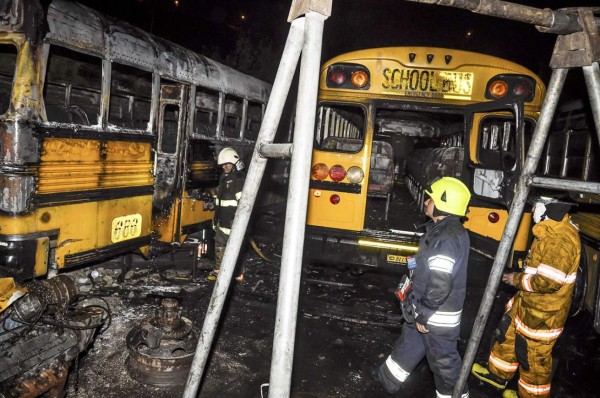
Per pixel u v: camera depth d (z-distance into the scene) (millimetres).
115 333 4035
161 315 3414
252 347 4039
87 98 5715
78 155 4141
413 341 3240
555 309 3061
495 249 4984
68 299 2998
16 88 3553
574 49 1963
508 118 5012
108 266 5625
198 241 6105
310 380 3611
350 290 5766
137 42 4844
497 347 3564
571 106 5703
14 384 2506
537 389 3188
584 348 4715
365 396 3463
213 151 6637
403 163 12438
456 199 3014
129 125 5043
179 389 3275
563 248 2980
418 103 5016
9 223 3578
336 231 5289
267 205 8242
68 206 4078
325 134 6074
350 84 5105
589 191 1993
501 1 1756
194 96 5895
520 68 4855
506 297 5961
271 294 5422
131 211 5008
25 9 3527
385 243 5223
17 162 3551
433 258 2871
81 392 3115
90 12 4266
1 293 2674
